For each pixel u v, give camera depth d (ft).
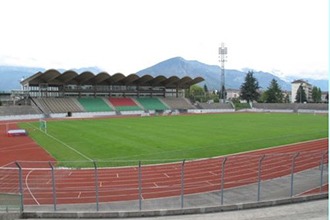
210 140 129.39
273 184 67.92
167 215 49.34
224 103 359.46
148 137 138.10
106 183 69.56
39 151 109.81
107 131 160.45
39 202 58.23
